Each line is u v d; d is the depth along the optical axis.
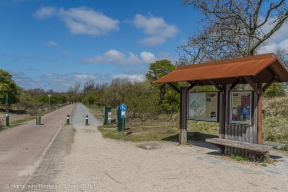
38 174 6.54
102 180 6.09
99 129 17.98
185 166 7.45
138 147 10.78
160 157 8.71
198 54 21.05
